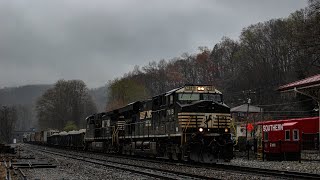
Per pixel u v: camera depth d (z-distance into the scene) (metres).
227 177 18.17
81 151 54.75
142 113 34.00
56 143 79.44
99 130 48.50
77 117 137.50
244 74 102.88
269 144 30.80
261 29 107.06
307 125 41.47
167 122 28.41
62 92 139.75
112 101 95.44
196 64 134.12
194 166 24.12
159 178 18.31
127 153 37.78
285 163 27.47
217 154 25.55
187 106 26.14
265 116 76.19
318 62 65.25
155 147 30.38
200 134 25.50
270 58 101.62
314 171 21.30
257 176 18.45
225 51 129.38
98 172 22.14
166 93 29.14
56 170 24.05
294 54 91.19
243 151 43.25
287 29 95.38
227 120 26.70
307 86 33.62
